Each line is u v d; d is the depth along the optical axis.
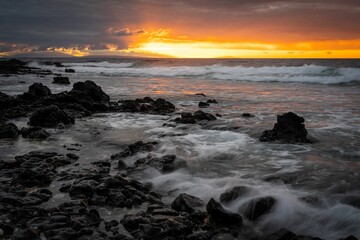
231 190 6.72
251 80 40.62
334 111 17.47
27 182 7.46
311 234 5.51
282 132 11.52
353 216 5.88
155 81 39.72
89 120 15.85
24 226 5.50
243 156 9.73
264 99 22.97
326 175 8.02
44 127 14.09
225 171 8.49
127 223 5.70
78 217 5.78
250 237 5.46
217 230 5.59
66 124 14.69
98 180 7.68
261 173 8.28
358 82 33.78
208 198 6.91
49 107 14.60
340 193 6.90
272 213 6.07
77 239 5.13
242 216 6.14
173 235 5.39
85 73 56.34
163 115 17.22
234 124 14.13
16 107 17.81
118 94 26.39
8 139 11.92
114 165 9.10
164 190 7.45
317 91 27.86
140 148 10.27
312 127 13.52
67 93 19.59
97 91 20.89
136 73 54.34
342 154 9.77
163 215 5.97
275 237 5.19
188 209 6.21
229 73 46.28
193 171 8.47
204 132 12.92
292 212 6.12
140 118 16.34
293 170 8.44
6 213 5.90
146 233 5.34
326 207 6.27
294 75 40.53
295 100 22.27
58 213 5.84
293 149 10.37
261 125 13.84
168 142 11.38
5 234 5.30
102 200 6.68
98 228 5.66
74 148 10.77
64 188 7.22
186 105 20.58
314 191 7.04
